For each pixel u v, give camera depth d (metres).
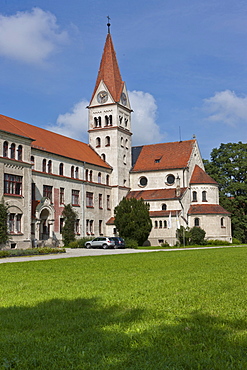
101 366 7.76
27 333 10.10
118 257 38.47
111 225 80.12
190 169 83.88
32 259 38.09
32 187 60.69
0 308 13.15
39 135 68.88
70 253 48.91
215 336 9.48
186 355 8.27
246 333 9.74
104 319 11.20
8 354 8.52
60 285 18.19
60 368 7.75
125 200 71.75
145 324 10.59
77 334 9.84
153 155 88.62
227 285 17.03
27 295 15.55
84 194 73.81
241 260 30.67
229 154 91.75
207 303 13.27
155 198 80.06
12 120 65.81
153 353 8.40
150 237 76.50
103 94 85.31
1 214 49.97
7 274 23.55
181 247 66.62
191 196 82.44
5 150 52.62
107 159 83.81
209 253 42.00
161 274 21.77
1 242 49.94
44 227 62.34
